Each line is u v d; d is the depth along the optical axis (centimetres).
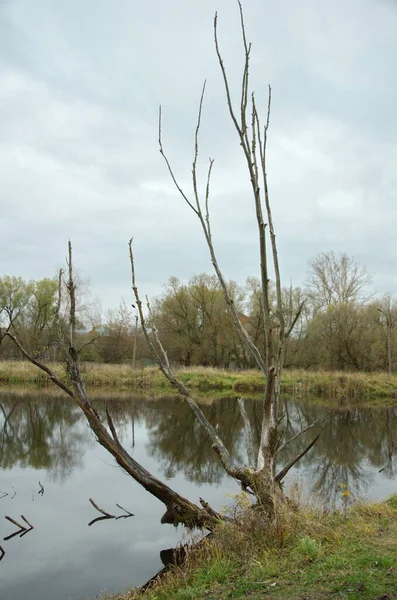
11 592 577
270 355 651
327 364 3669
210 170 676
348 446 1429
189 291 4309
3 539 749
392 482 1011
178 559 655
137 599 521
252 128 615
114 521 819
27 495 962
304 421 1936
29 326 4375
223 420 1933
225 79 619
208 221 684
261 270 623
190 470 1126
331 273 4356
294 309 3709
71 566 654
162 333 4381
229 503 861
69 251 739
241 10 602
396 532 571
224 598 427
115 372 3250
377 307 3734
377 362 3562
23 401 2419
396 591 380
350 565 449
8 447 1415
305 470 1124
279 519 565
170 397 2641
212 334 4125
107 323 4144
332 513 676
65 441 1508
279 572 463
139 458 1258
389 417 2066
